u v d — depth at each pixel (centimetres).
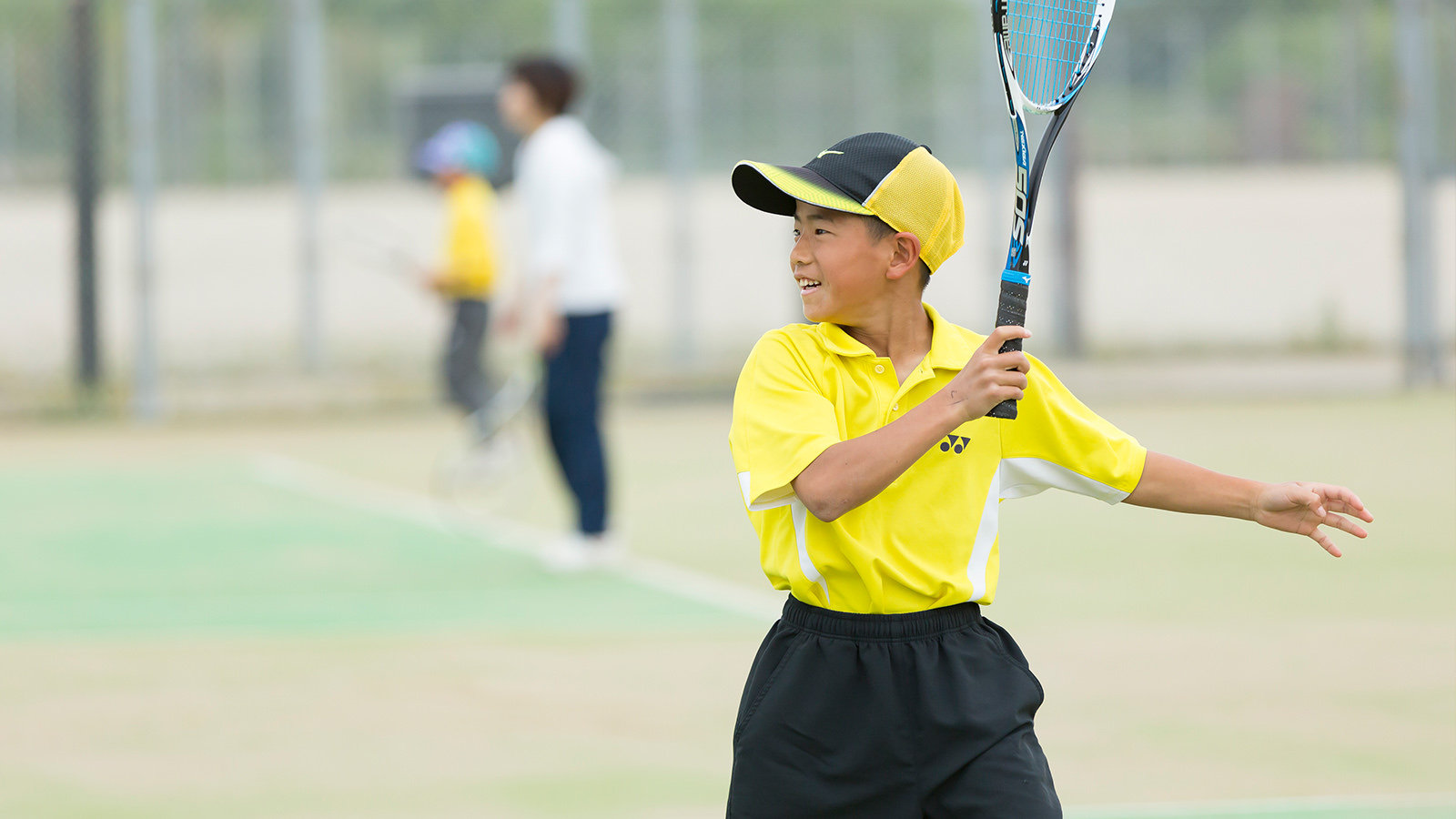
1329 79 4862
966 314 5325
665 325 5178
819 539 888
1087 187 5788
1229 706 1656
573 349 2372
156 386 4466
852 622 884
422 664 1883
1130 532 2742
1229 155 4912
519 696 1734
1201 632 1988
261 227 5434
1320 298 5447
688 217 4712
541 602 2222
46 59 4722
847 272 897
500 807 1370
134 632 2072
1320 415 4147
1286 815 1320
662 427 4294
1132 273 5756
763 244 5791
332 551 2652
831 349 909
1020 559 2506
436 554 2619
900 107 4725
